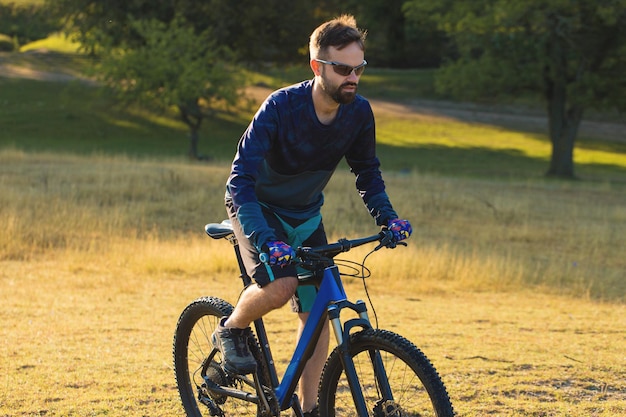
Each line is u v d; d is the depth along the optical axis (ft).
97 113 197.36
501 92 153.28
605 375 25.21
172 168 98.63
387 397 15.23
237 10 200.03
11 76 224.74
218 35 196.13
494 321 35.99
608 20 134.00
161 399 21.83
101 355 26.45
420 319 35.83
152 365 25.25
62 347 27.37
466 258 54.95
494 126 219.20
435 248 58.49
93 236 59.36
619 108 148.36
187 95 155.12
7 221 57.67
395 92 255.70
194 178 89.20
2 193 68.80
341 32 15.58
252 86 236.63
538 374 25.12
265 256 15.43
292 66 209.05
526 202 92.12
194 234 64.18
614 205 97.25
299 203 17.48
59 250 53.93
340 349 15.58
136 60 161.99
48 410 20.72
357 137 17.29
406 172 130.31
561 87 152.76
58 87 216.33
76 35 200.34
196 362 19.62
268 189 17.17
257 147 16.15
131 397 21.91
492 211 82.69
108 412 20.72
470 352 27.96
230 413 20.49
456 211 81.97
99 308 35.65
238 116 211.82
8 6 306.76
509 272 51.55
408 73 285.02
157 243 55.72
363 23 284.61
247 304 16.62
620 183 144.46
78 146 167.02
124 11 195.83
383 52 309.63
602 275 56.39
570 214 85.56
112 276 45.60
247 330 17.58
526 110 249.55
